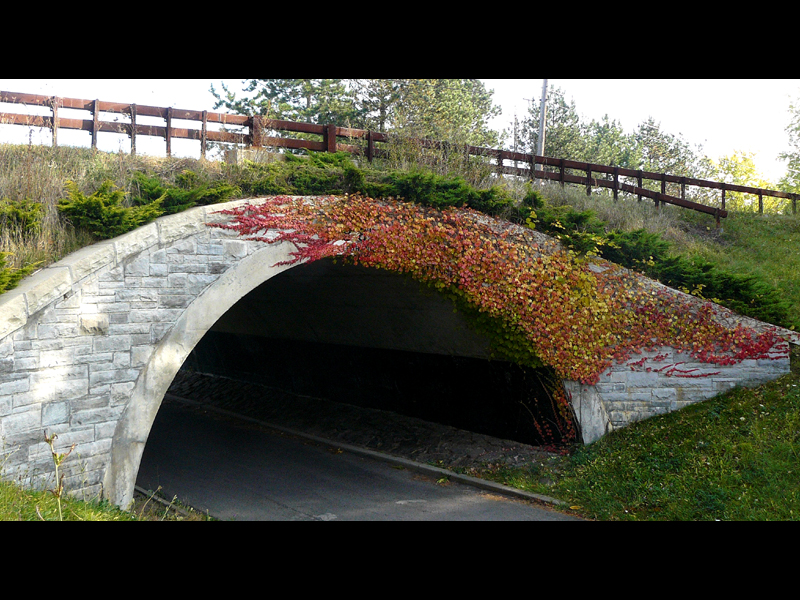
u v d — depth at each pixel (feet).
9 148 34.40
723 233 69.36
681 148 182.70
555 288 42.98
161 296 30.58
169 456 48.44
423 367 52.37
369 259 38.60
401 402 55.67
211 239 32.53
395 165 47.01
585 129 155.74
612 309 43.68
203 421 62.80
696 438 38.88
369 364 57.11
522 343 42.70
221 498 37.88
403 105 107.04
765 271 57.62
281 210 35.35
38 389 25.84
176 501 36.73
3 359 24.56
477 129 136.36
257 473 44.01
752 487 32.55
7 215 28.78
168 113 40.86
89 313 27.81
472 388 49.03
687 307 44.34
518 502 37.45
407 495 39.09
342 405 61.05
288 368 66.69
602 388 43.32
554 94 144.56
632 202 69.82
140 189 33.65
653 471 36.70
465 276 41.32
